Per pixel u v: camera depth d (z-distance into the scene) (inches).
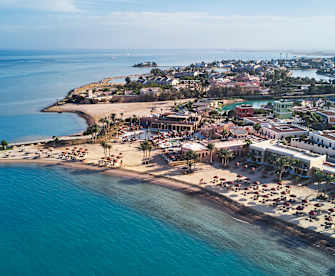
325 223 4089.6
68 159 6540.4
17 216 4293.8
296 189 5059.1
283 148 6161.4
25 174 5753.0
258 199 4768.7
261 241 3782.0
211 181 5452.8
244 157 6692.9
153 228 4045.3
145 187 5265.8
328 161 6141.7
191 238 3838.6
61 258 3476.9
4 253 3545.8
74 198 4845.0
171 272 3267.7
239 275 3221.0
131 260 3447.3
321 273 3243.1
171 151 6968.5
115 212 4439.0
